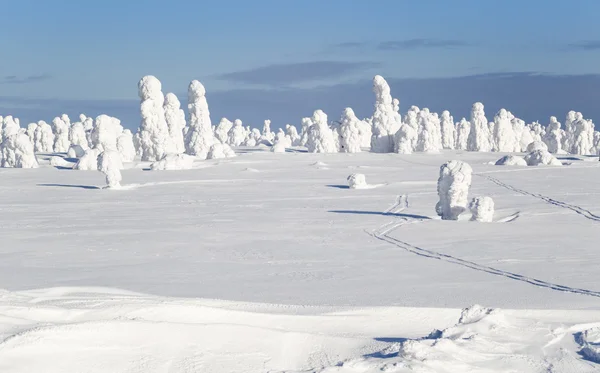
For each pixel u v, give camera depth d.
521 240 17.52
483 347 7.86
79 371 7.00
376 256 15.59
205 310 8.93
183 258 15.53
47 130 80.56
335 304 10.27
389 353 7.68
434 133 71.88
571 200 27.44
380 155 64.38
